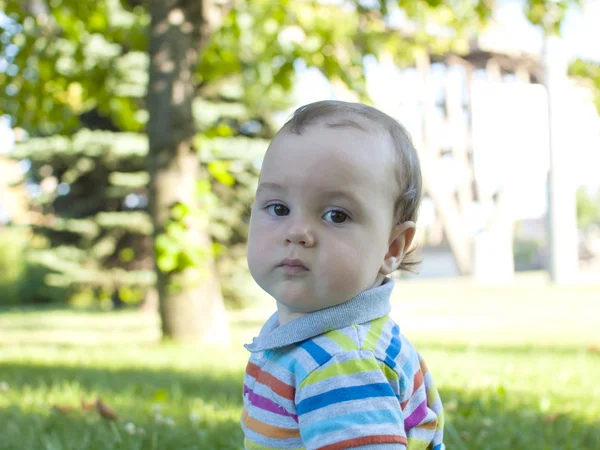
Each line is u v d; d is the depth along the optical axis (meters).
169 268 6.97
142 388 4.35
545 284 18.75
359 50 8.98
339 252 1.63
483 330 9.16
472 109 20.75
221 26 8.66
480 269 22.05
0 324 12.37
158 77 7.13
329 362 1.60
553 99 18.55
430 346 6.82
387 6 8.38
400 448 1.55
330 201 1.64
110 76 8.92
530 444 2.94
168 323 7.29
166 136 7.09
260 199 1.73
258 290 14.52
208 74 8.52
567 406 3.70
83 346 7.57
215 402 3.84
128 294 15.33
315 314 1.66
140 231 14.37
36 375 5.01
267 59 9.02
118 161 14.15
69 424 3.32
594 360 5.60
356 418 1.54
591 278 21.19
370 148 1.68
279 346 1.68
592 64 9.89
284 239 1.66
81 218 14.59
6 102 8.51
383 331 1.71
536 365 5.24
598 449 2.92
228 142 13.05
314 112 1.73
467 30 10.00
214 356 6.09
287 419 1.67
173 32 7.14
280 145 1.71
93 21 8.52
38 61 8.27
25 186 15.31
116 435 3.01
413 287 20.70
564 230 19.08
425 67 18.86
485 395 3.93
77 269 14.62
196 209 7.07
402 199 1.75
